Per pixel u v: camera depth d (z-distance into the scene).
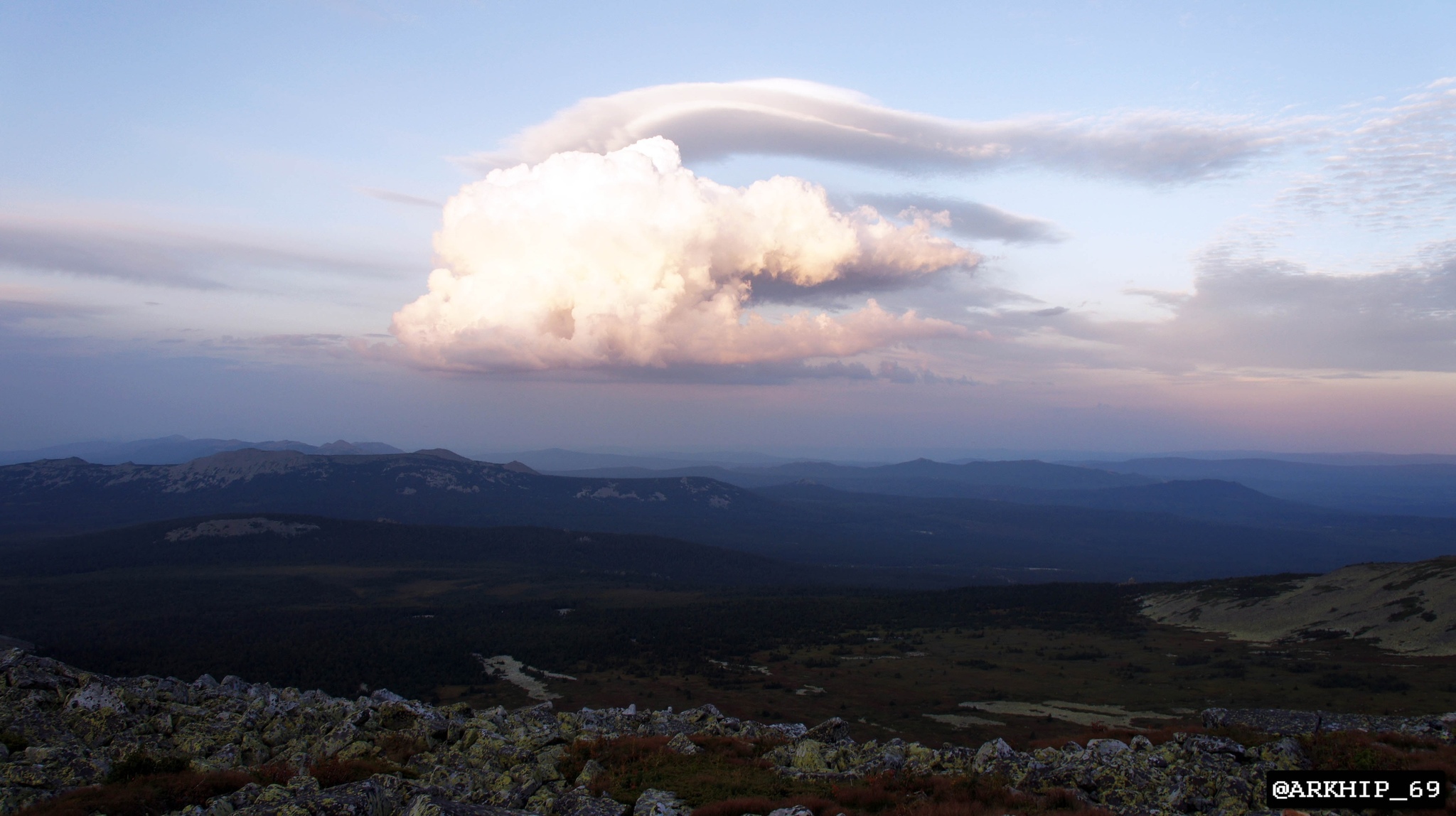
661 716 45.94
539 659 128.88
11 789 23.23
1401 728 35.28
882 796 28.25
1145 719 85.31
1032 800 27.78
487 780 29.98
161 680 37.34
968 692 103.69
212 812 22.38
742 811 26.17
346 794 23.30
